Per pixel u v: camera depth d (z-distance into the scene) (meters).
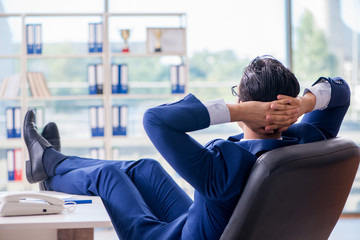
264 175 1.25
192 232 1.44
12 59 5.09
